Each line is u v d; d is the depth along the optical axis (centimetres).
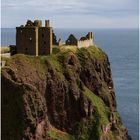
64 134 17238
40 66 17125
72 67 18425
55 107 17288
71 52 18875
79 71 18862
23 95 15162
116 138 18950
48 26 18662
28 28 17950
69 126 17662
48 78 17075
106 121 18525
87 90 18950
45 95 16938
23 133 14912
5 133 15012
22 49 18038
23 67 16288
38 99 15462
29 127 15012
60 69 17888
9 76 15550
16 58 16575
